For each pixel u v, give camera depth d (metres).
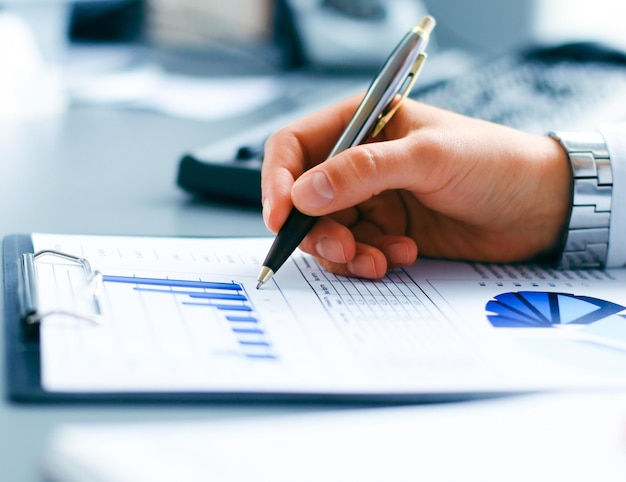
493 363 0.36
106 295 0.41
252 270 0.48
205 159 0.64
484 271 0.51
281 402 0.32
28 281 0.40
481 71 0.93
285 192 0.50
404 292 0.46
